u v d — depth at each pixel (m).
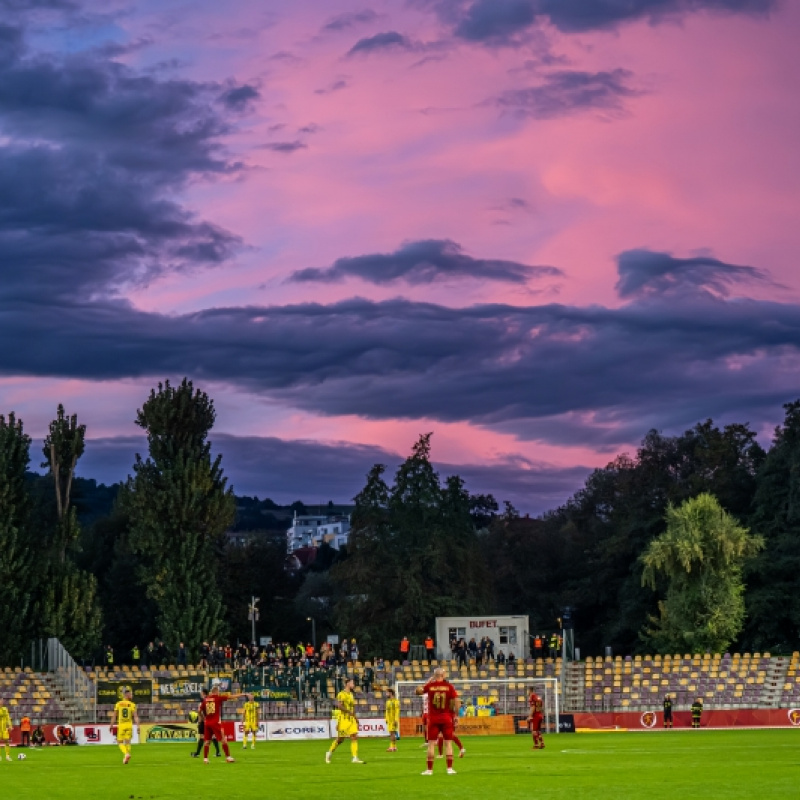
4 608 96.31
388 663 96.00
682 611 106.94
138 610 132.12
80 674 85.31
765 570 118.25
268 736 74.00
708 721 84.94
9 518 99.50
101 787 34.28
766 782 32.06
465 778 34.56
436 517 121.38
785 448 126.56
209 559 106.06
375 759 48.38
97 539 143.38
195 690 85.50
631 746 56.84
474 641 100.56
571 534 156.25
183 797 30.45
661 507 139.25
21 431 102.75
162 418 106.62
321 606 160.25
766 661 94.50
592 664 94.56
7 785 35.47
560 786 31.36
